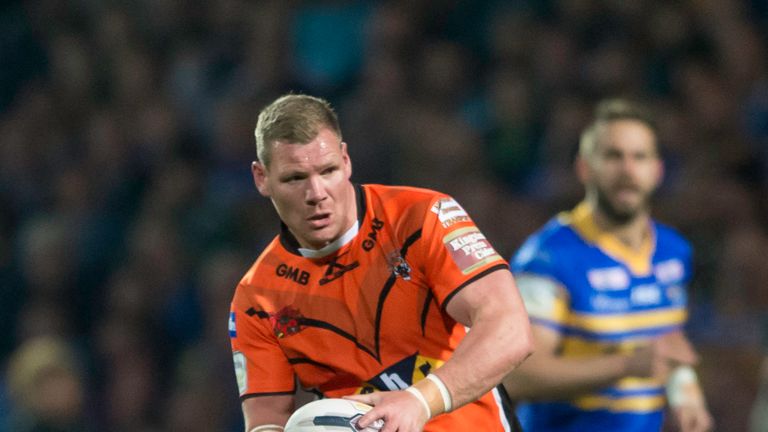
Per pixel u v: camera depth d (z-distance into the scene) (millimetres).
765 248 27969
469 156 33406
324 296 13820
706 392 26016
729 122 33156
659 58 34719
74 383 26641
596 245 20516
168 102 39969
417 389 12320
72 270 36375
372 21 38281
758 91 33938
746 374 26203
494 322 12828
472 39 37375
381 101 35188
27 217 40312
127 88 40719
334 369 13828
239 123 36094
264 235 34062
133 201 37938
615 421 19938
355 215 13812
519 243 30797
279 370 14156
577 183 31484
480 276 13250
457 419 13750
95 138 39562
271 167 13203
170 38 41469
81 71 41875
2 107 43250
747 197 30734
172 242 35156
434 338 13688
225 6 40469
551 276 20125
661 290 20797
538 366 19531
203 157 38125
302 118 13086
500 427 14078
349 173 13648
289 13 39750
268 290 14109
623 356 19281
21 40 43688
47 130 41500
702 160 32219
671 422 24172
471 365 12492
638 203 20391
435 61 36281
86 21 43312
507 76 35594
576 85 34594
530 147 34031
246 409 14211
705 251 28984
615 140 20359
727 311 27578
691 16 34844
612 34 35375
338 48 38750
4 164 41219
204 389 31016
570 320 20266
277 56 38219
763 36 35250
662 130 32281
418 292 13609
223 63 39594
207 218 35156
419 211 13742
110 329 34469
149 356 34000
